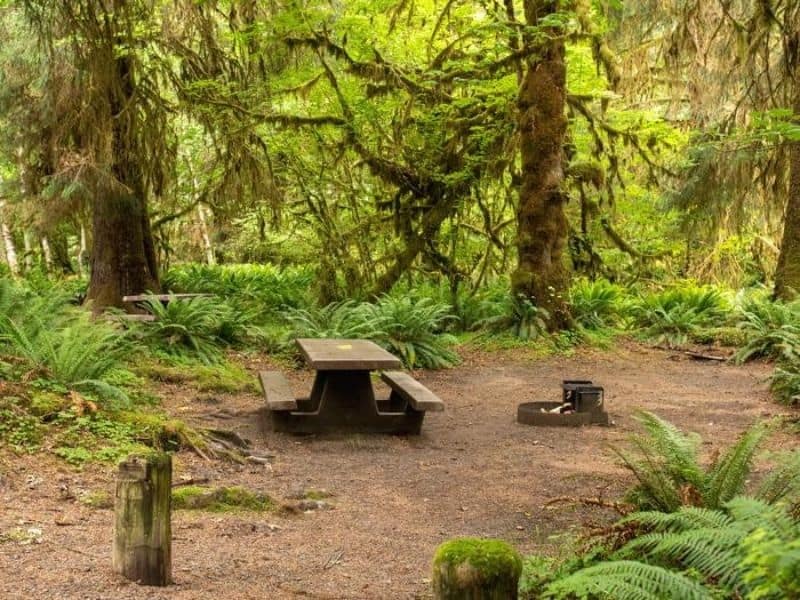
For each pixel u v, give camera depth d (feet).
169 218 64.64
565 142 59.41
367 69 54.75
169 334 40.86
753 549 8.44
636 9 63.36
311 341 33.55
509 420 33.19
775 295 53.21
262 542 17.30
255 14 52.01
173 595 13.01
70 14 36.27
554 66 50.01
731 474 15.64
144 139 47.98
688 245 74.59
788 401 35.68
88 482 20.27
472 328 53.47
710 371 44.32
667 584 10.82
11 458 20.66
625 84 70.03
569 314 50.85
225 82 52.37
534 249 50.93
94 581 13.23
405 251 58.44
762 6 50.16
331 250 58.70
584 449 28.17
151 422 25.21
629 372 44.09
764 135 30.60
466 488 23.22
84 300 50.72
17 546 15.06
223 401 33.65
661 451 17.11
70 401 24.72
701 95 63.62
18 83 49.32
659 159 66.03
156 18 50.96
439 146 56.85
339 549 17.30
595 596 12.61
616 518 19.60
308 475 24.06
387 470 25.07
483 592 10.34
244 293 61.31
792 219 52.70
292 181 59.36
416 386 30.76
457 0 55.62
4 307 31.24
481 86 52.44
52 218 53.93
